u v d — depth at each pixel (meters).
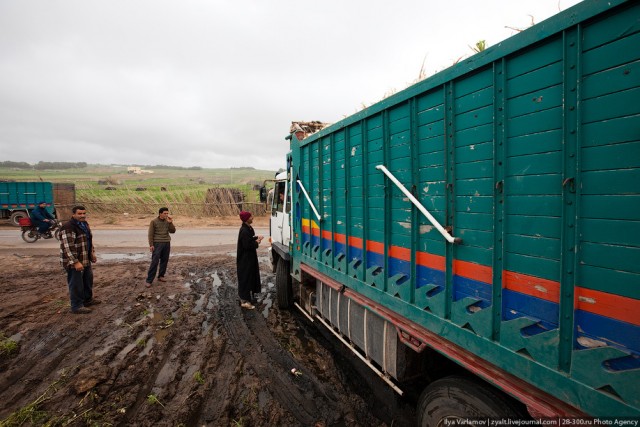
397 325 2.77
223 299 7.17
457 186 2.17
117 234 16.81
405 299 2.69
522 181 1.75
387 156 2.87
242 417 3.32
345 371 4.21
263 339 5.15
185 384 3.89
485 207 1.97
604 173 1.41
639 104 1.29
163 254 8.30
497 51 1.84
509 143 1.81
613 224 1.38
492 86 1.90
